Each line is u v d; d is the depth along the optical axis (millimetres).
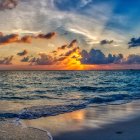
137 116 13531
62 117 13398
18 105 19891
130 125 11266
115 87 39562
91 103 19828
